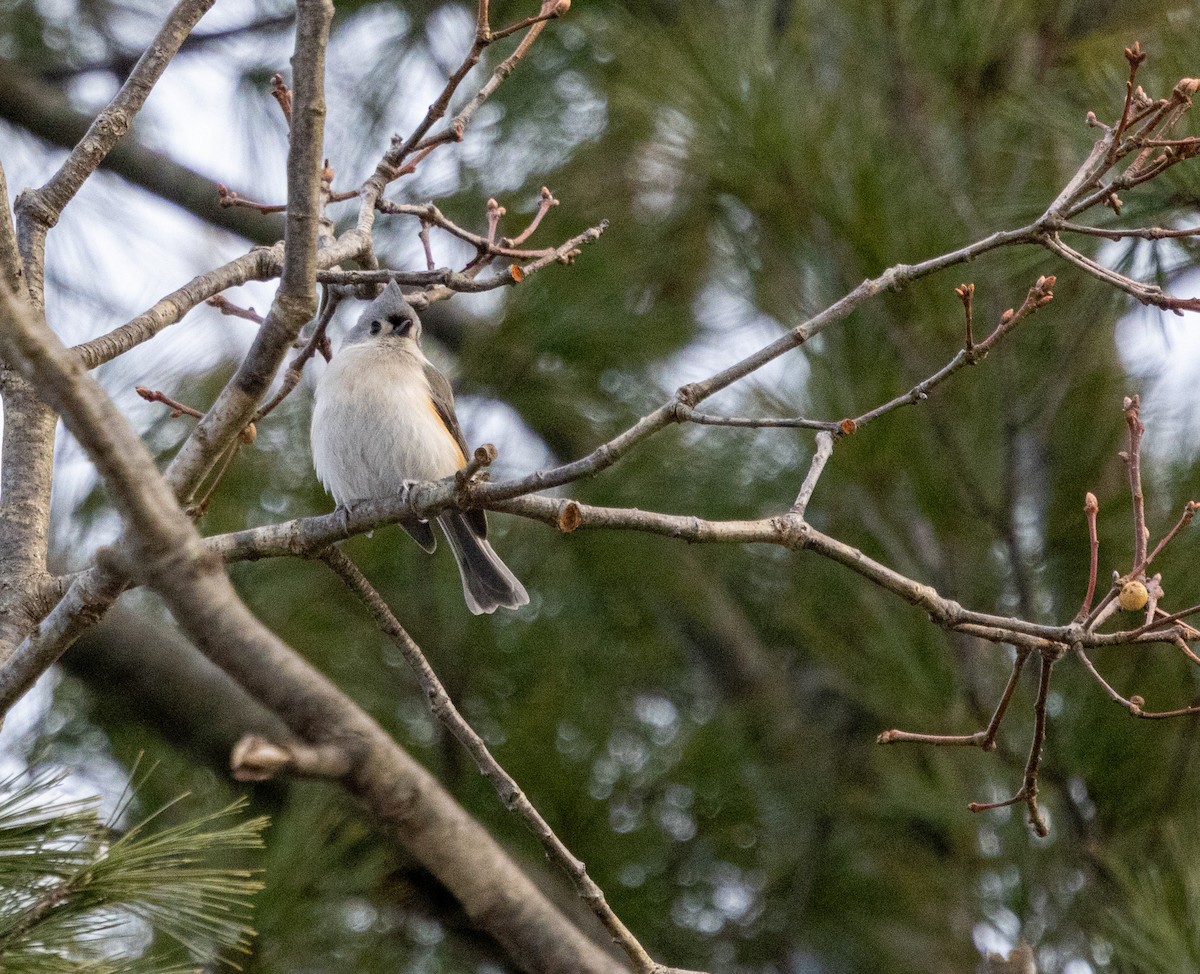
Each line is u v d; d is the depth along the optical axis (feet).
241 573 35.88
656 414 19.80
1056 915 29.35
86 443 10.69
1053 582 30.94
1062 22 32.50
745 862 38.75
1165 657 28.53
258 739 8.63
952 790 32.73
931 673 31.40
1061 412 31.37
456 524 31.83
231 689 33.76
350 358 32.17
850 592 37.32
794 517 20.31
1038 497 31.17
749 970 37.17
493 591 31.65
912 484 31.78
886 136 31.96
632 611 41.63
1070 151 29.86
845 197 30.37
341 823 28.43
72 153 23.45
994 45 32.30
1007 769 30.48
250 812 28.99
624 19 39.06
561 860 19.06
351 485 31.76
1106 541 30.04
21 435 22.35
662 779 39.63
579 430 37.14
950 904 35.14
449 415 33.19
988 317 30.76
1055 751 28.89
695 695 43.65
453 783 34.01
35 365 11.03
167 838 15.21
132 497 10.21
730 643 42.37
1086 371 31.58
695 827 39.37
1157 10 32.24
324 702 8.94
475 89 40.19
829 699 41.83
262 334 19.13
